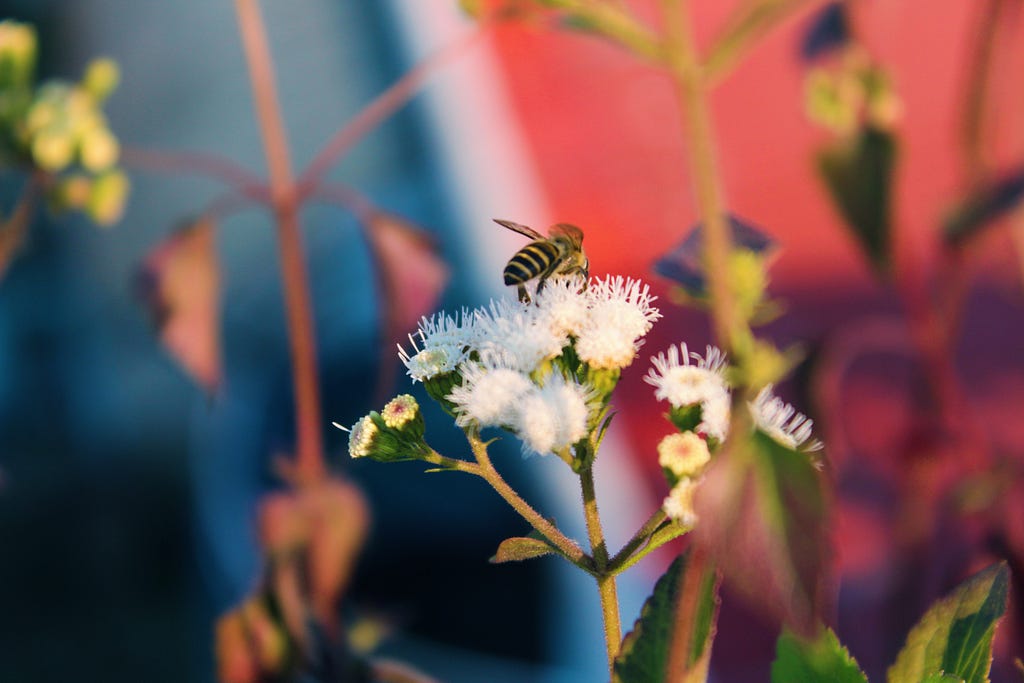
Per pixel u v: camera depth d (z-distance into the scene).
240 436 0.68
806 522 0.24
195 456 0.70
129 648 0.63
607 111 0.77
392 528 0.61
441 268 0.43
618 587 0.56
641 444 0.59
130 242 0.79
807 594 0.24
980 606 0.26
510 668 0.56
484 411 0.28
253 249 0.74
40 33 0.94
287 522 0.40
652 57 0.30
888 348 0.52
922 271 0.47
